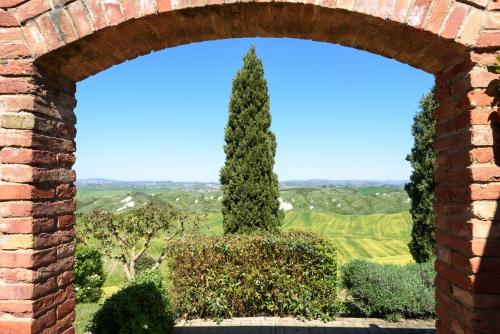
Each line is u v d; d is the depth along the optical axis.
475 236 2.26
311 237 8.65
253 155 11.42
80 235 10.98
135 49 2.76
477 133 2.29
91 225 11.36
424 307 7.66
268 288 8.45
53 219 2.53
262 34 2.76
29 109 2.33
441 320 2.74
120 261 11.68
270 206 11.38
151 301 6.06
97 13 2.37
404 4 2.31
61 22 2.37
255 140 11.48
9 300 2.26
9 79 2.34
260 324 7.96
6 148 2.30
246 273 8.41
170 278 8.45
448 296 2.61
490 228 2.25
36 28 2.37
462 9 2.31
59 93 2.69
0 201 2.29
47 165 2.48
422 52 2.59
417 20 2.31
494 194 2.26
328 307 8.24
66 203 2.70
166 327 6.87
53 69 2.54
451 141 2.57
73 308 2.75
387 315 7.96
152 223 11.62
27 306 2.26
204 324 8.02
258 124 11.56
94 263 10.43
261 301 8.45
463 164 2.40
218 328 7.75
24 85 2.34
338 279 8.61
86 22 2.37
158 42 2.74
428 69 2.79
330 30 2.62
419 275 8.32
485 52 2.33
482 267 2.25
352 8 2.32
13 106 2.32
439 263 2.77
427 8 2.31
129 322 5.35
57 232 2.57
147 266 13.88
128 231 11.51
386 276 7.98
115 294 5.91
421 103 10.03
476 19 2.30
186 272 8.41
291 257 8.41
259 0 2.31
